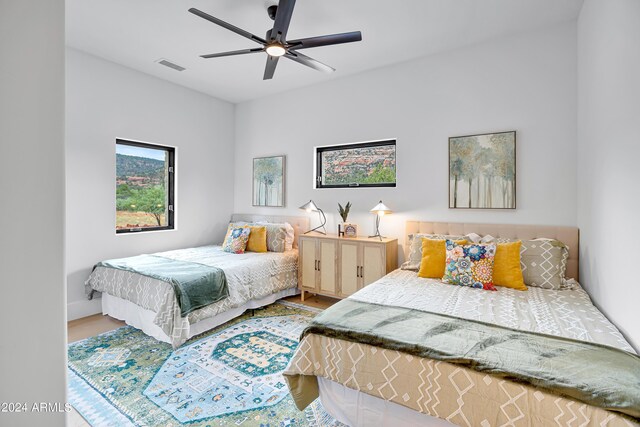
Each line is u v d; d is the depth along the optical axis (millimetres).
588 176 2396
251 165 4902
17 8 585
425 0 2471
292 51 2543
